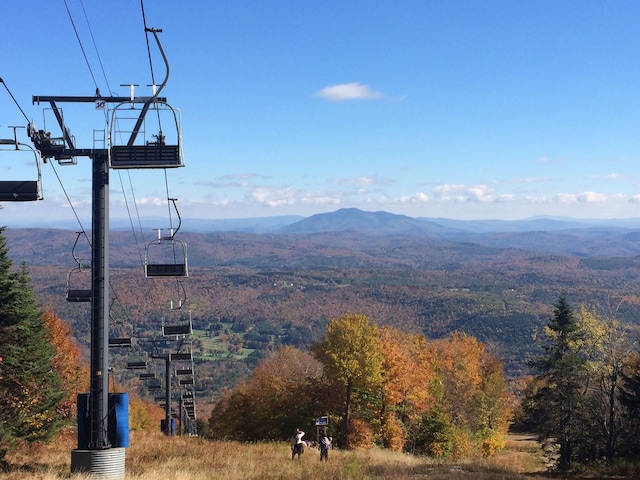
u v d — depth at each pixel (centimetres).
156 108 1658
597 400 3584
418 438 5200
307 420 4938
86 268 2272
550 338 3912
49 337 4466
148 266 2420
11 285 2997
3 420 2652
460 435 5538
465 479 2319
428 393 5544
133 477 1711
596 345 3609
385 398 4853
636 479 2586
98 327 1688
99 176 1669
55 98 1633
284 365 6556
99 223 1691
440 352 7044
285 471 2205
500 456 6084
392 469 2608
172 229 2441
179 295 3747
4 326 2994
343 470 2223
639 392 3209
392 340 5094
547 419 3762
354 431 4712
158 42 1543
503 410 7025
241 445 3312
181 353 4569
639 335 3381
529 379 9888
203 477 1894
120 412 1730
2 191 1447
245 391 6806
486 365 7669
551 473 2853
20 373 3008
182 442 3303
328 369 4566
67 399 4288
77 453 1675
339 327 4556
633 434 3297
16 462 2241
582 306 3803
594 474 2750
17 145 1446
